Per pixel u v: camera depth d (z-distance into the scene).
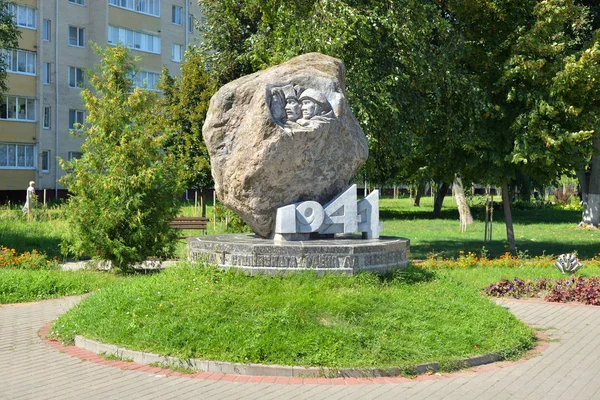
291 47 17.06
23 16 36.38
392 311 8.39
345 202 10.70
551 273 14.76
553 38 17.98
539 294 12.81
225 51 28.00
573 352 8.20
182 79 26.91
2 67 30.95
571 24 21.02
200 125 26.09
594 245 22.08
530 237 25.16
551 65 17.06
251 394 6.35
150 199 14.75
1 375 6.98
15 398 6.21
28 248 18.88
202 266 9.98
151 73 42.53
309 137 10.21
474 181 19.89
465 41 18.06
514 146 17.33
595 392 6.53
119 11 40.41
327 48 16.12
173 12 44.06
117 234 14.58
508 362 7.68
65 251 15.34
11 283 12.11
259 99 10.11
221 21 27.80
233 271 9.61
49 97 37.97
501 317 8.90
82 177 14.45
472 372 7.24
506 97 17.92
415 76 17.88
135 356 7.45
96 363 7.43
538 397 6.36
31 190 27.70
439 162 19.00
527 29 17.91
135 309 8.53
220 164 10.56
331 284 9.25
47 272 13.70
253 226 10.82
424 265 15.95
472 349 7.69
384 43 17.48
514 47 17.31
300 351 7.21
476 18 18.23
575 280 12.87
